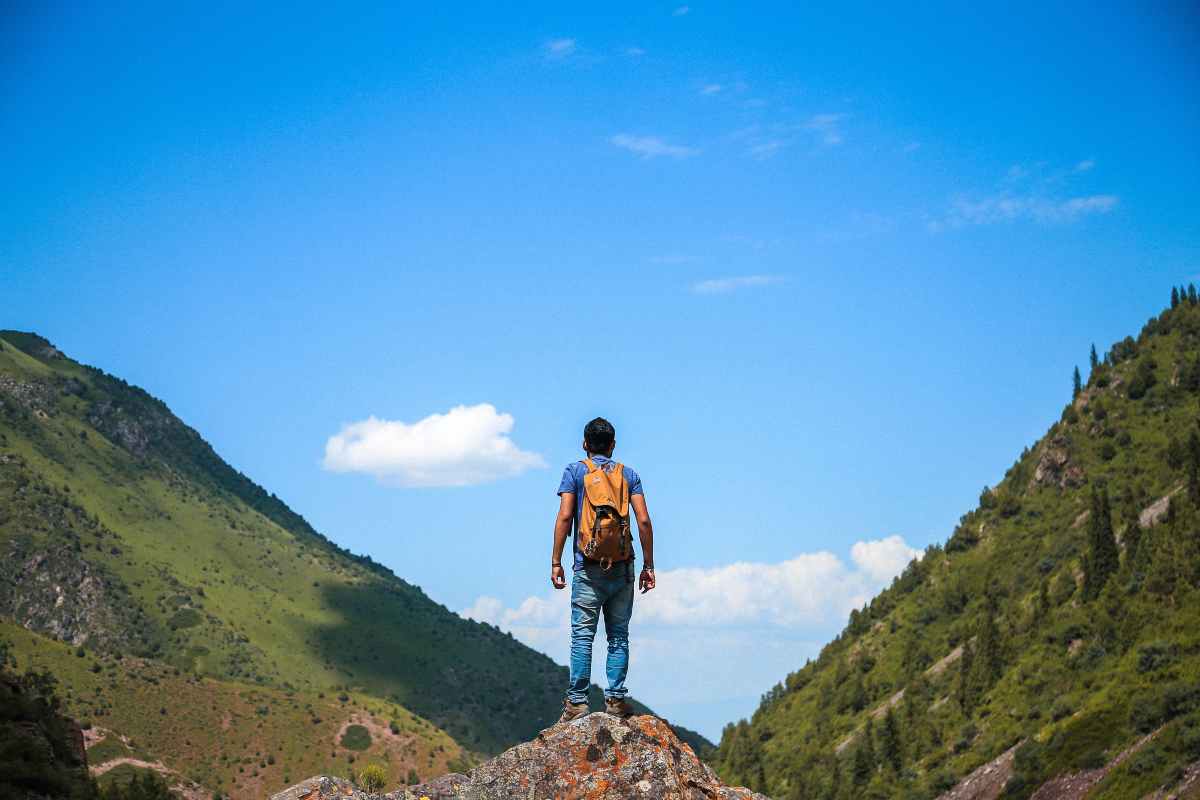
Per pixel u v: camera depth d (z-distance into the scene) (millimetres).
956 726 165875
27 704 43875
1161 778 98062
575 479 10969
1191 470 176250
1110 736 117375
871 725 192250
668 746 10414
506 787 9883
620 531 10633
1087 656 151250
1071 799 110562
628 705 10836
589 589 10828
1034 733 138625
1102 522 174875
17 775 39438
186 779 192375
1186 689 111562
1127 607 154750
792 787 190750
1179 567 154375
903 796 149625
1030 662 164375
